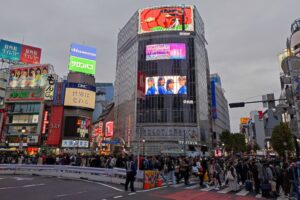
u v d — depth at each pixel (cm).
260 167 1324
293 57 1361
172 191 1389
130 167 1378
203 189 1508
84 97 6359
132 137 6456
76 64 6738
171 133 6184
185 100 6412
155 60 6744
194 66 6681
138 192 1325
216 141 9131
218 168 1661
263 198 1230
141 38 7112
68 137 5991
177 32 6894
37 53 7100
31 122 6072
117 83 8775
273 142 4959
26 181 1745
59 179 1970
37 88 6297
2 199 1022
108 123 8388
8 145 5653
